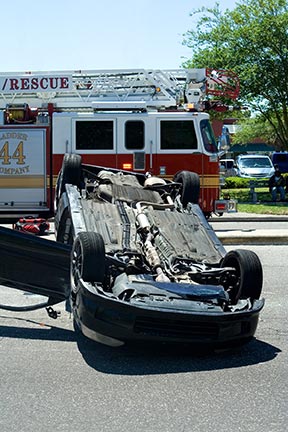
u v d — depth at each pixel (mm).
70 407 6031
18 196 19484
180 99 20719
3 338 8219
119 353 7691
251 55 33250
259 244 16109
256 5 33938
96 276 7395
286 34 32500
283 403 6164
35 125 19391
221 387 6594
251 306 7543
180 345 7352
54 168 19500
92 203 9258
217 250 8844
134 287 7355
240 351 7832
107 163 19531
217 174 19609
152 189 10367
